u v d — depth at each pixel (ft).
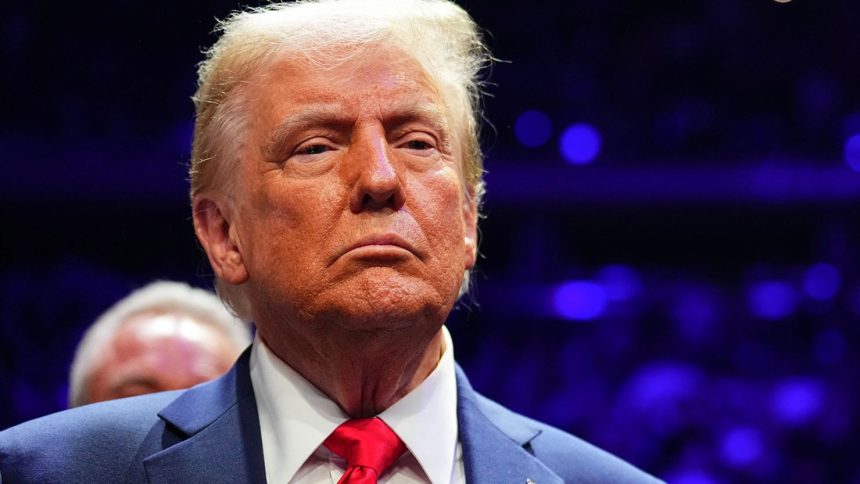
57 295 17.56
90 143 17.46
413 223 4.95
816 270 19.43
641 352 18.90
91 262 17.75
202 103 5.62
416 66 5.26
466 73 6.06
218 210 5.52
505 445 5.46
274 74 5.23
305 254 4.94
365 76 5.13
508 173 19.01
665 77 19.49
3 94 17.33
